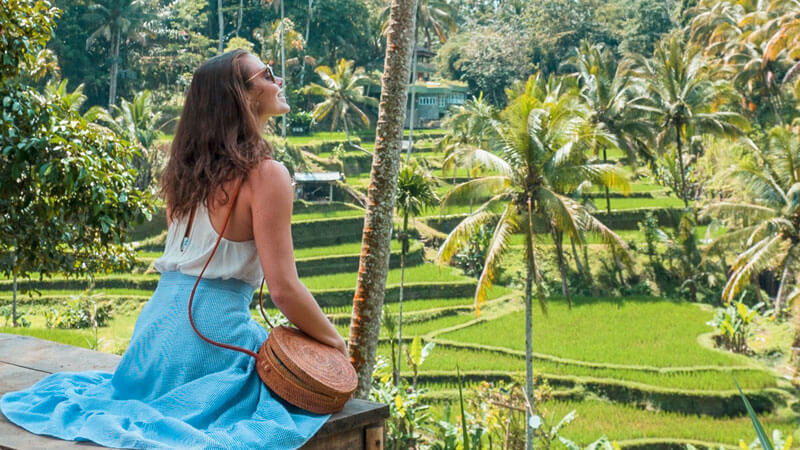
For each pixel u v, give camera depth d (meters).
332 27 69.56
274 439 1.72
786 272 29.38
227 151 1.90
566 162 20.34
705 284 37.75
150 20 59.09
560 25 73.75
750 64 46.84
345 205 47.38
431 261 40.53
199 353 1.92
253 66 2.04
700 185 44.81
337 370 1.91
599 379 25.16
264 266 1.90
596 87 42.53
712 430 22.52
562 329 30.94
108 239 7.48
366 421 1.95
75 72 56.44
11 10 6.34
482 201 45.94
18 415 1.92
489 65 71.56
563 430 22.03
